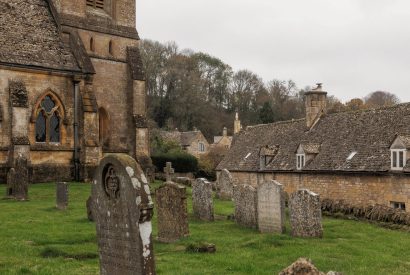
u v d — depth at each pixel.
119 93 44.53
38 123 38.22
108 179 11.14
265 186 21.69
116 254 10.97
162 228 18.92
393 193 31.77
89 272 13.36
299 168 41.06
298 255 16.14
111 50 44.38
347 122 41.22
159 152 70.12
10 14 38.97
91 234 18.75
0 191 31.69
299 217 20.20
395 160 31.89
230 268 14.16
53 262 14.51
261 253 16.34
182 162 64.94
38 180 37.19
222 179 36.94
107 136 43.69
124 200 10.66
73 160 39.53
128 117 44.84
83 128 39.50
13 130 35.31
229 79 130.12
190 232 20.44
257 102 128.62
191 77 109.81
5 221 21.44
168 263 14.63
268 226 21.47
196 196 25.34
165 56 109.88
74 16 42.03
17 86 36.12
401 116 36.25
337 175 36.66
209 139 112.06
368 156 34.88
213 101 126.00
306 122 45.88
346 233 21.69
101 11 44.59
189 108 107.81
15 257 14.97
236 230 21.75
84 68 39.97
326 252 16.89
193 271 13.62
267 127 53.59
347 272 14.31
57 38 40.56
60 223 21.30
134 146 44.25
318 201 20.06
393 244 19.38
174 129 100.50
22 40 38.28
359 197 34.56
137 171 10.62
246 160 50.22
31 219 22.23
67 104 39.47
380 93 132.50
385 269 14.91
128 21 45.69
